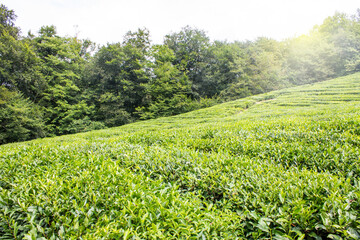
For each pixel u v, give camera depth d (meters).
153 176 4.22
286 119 9.05
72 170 4.06
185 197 3.26
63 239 2.18
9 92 20.64
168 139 7.34
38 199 2.79
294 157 4.48
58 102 26.42
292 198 2.69
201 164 4.06
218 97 34.12
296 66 43.62
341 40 42.53
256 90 35.25
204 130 8.18
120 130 15.81
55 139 13.67
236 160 4.23
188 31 40.03
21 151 6.08
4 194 2.95
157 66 35.09
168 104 31.41
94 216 2.64
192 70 39.50
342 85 22.88
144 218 2.32
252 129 7.75
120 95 30.69
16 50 22.77
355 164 3.87
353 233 2.10
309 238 2.34
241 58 37.16
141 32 35.41
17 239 2.32
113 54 30.73
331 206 2.42
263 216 2.52
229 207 2.84
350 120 6.92
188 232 2.19
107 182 3.34
